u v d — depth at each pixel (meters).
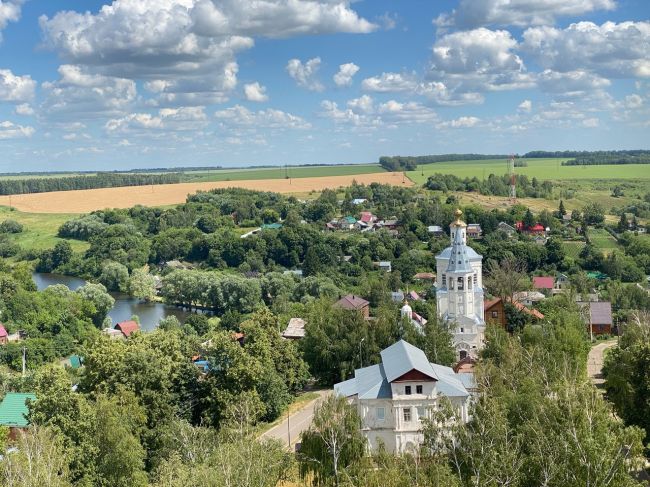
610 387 117.06
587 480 73.81
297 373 158.12
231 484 82.12
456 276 173.38
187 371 138.38
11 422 130.50
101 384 125.31
